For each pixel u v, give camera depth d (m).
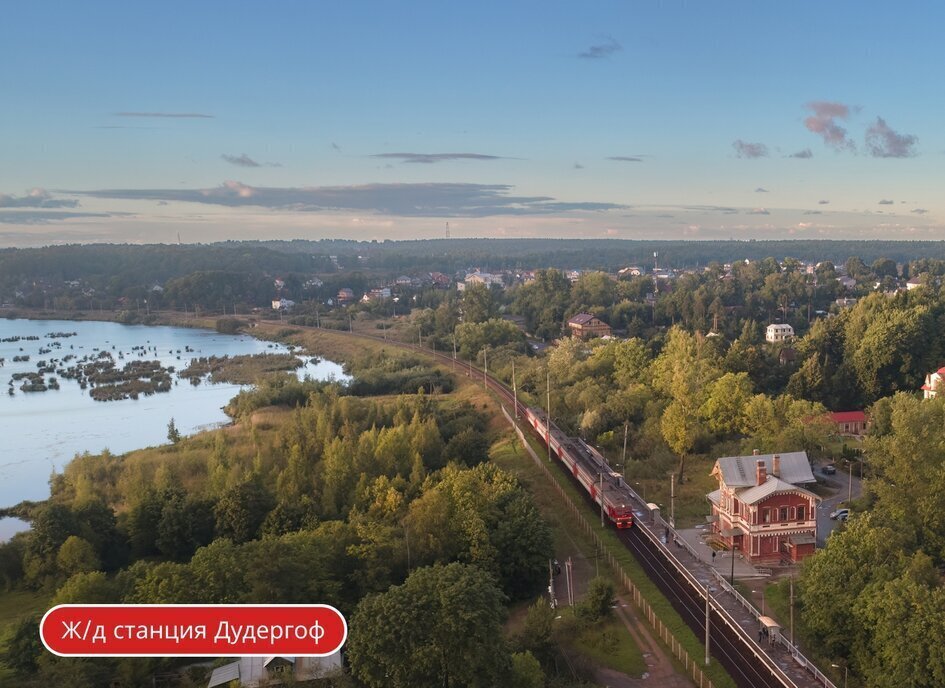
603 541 94.38
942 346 166.50
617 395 148.88
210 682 60.72
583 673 65.69
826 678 60.19
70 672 60.56
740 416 130.12
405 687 56.81
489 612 59.84
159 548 99.75
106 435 180.50
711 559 88.56
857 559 66.38
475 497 92.88
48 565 92.00
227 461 122.69
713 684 62.03
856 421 142.00
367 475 111.56
